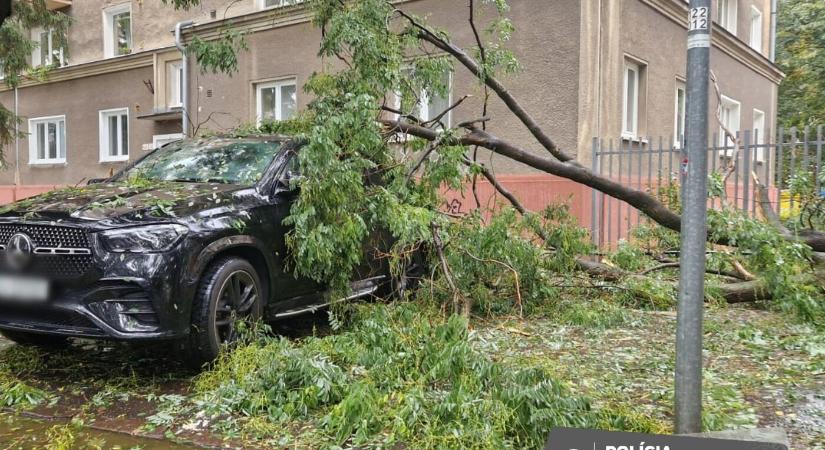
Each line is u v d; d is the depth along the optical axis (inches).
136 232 168.9
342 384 154.7
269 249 201.0
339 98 225.5
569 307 251.6
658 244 316.2
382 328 186.5
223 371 171.0
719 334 220.4
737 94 641.6
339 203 201.2
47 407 164.1
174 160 233.6
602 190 275.4
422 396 142.3
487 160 429.4
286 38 528.4
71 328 169.5
